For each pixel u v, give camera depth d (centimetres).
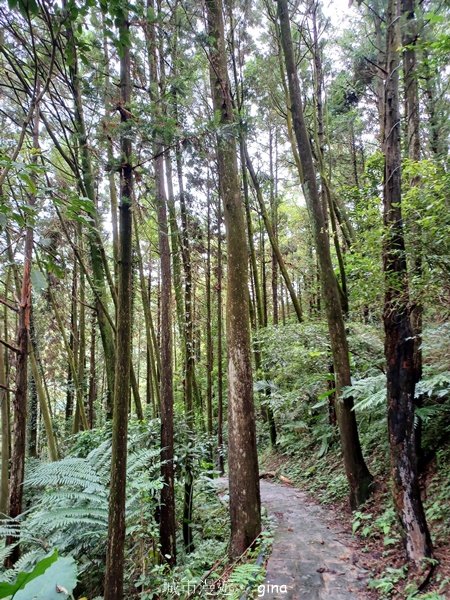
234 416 412
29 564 319
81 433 609
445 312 353
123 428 273
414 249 321
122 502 270
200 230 923
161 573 371
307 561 368
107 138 293
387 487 466
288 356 775
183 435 516
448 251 305
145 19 297
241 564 371
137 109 281
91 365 1067
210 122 292
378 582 312
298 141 531
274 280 1191
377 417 578
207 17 428
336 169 1190
